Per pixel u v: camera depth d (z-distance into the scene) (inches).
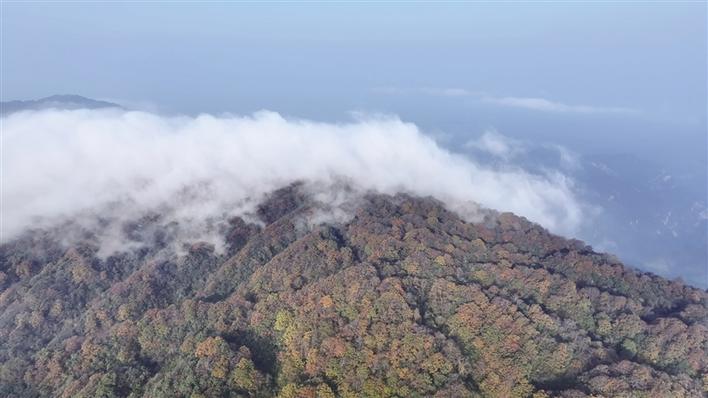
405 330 5108.3
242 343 5629.9
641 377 4707.2
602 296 6087.6
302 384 4825.3
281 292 6161.4
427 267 6289.4
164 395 4874.5
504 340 5157.5
